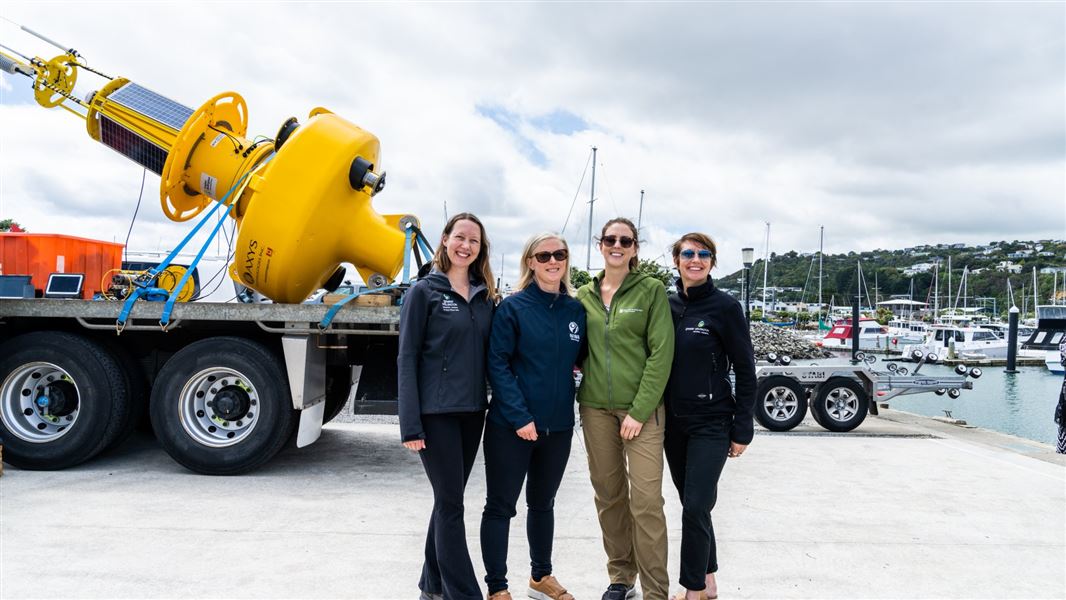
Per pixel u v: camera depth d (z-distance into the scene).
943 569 3.70
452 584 2.90
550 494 3.14
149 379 6.05
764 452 7.12
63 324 5.86
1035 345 44.22
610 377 3.08
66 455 5.49
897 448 7.48
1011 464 6.57
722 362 3.08
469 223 3.04
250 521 4.25
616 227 3.12
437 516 2.96
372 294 5.65
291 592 3.20
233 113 6.64
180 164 6.30
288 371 5.43
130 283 5.97
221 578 3.34
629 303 3.10
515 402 2.91
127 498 4.73
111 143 6.77
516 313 3.02
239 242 5.86
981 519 4.64
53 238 6.61
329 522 4.27
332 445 6.84
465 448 3.12
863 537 4.23
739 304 3.07
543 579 3.16
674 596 3.17
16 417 5.63
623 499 3.20
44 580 3.25
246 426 5.62
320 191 5.68
